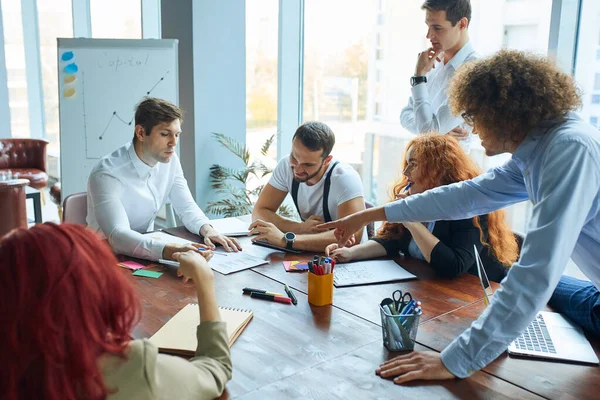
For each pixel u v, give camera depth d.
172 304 1.66
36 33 6.55
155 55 3.72
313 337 1.46
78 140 3.80
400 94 3.41
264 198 2.62
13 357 0.73
